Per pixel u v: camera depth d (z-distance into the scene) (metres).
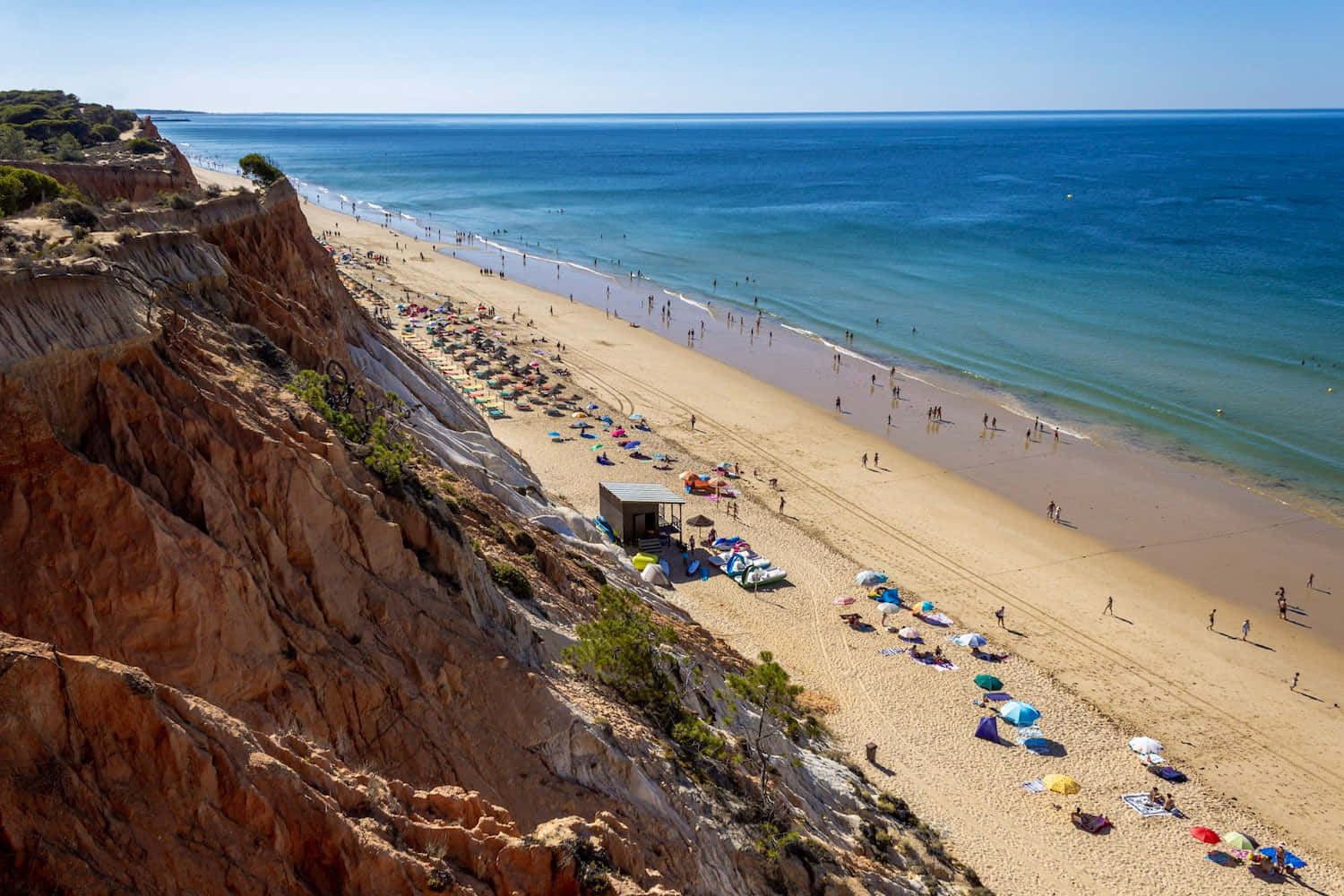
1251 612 52.56
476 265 151.00
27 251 21.78
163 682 16.41
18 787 11.55
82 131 105.50
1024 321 112.62
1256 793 39.22
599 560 42.62
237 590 17.86
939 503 65.75
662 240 179.12
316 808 13.84
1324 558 58.12
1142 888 33.88
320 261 50.56
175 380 19.52
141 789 12.53
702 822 23.53
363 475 23.27
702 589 53.06
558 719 21.95
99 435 17.89
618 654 27.53
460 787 19.23
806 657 47.00
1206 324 108.88
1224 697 45.34
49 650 12.27
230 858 12.81
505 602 26.31
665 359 98.94
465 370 89.50
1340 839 36.91
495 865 15.85
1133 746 41.28
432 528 23.81
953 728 42.28
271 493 19.86
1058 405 84.69
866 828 30.89
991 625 51.00
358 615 20.72
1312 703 44.97
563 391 87.06
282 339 33.38
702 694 31.27
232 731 13.77
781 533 60.69
